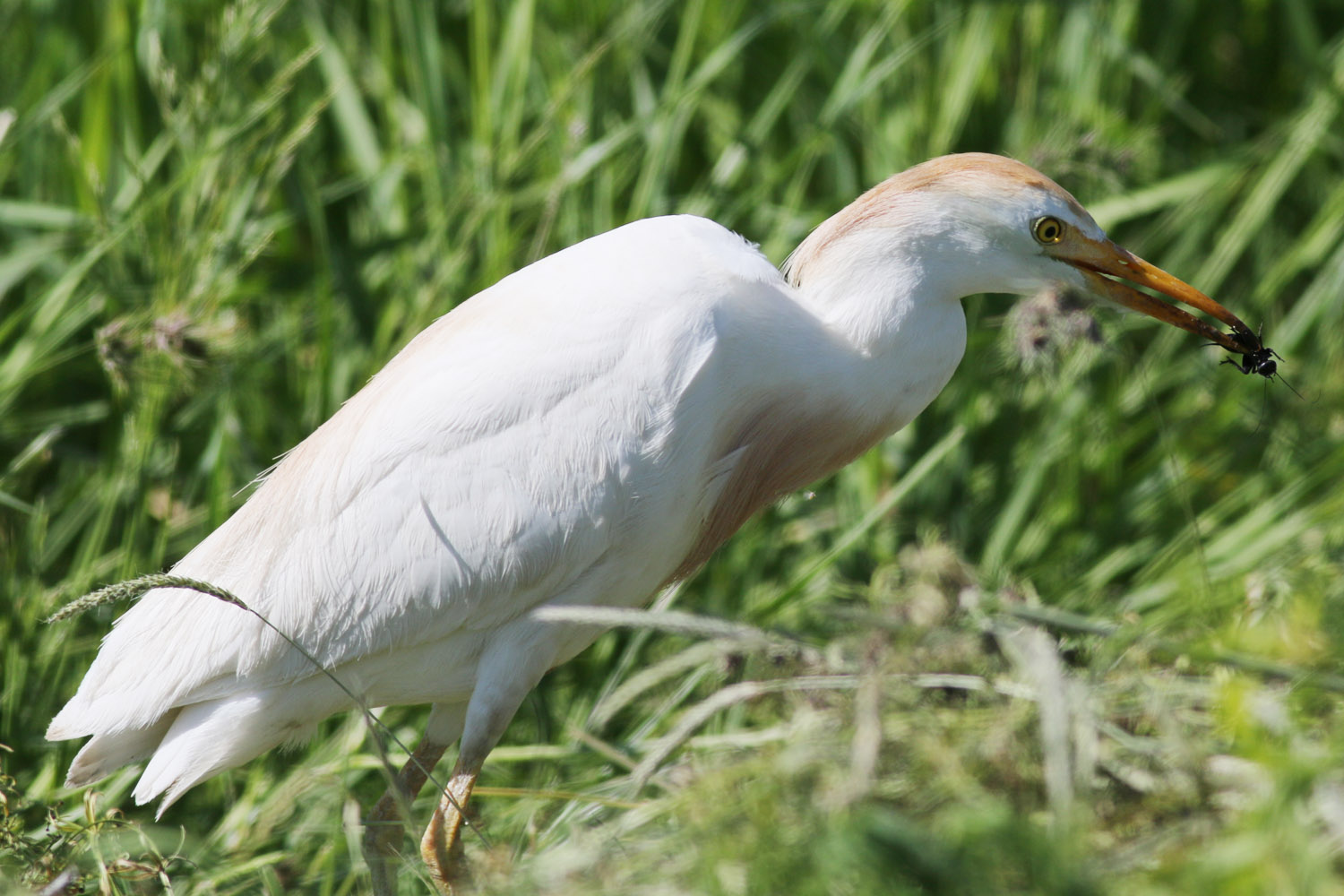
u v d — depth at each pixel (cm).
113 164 959
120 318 793
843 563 823
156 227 848
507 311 621
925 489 866
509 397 600
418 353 631
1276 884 376
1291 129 968
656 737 712
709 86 1023
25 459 753
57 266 930
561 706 769
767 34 1048
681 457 605
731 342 609
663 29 1038
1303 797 412
